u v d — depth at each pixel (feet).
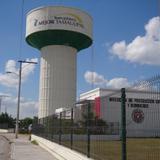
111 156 54.03
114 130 51.34
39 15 184.24
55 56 189.98
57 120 76.79
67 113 66.23
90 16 193.67
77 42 190.70
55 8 182.09
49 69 190.49
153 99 28.71
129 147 61.82
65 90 189.26
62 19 181.78
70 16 183.32
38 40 188.75
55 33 182.80
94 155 47.42
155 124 28.68
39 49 198.59
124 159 33.96
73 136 59.06
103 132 49.85
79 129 55.26
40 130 111.45
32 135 139.85
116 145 64.49
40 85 194.08
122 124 34.55
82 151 52.31
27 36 189.57
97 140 48.26
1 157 68.13
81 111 55.52
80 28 184.85
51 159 64.75
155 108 28.53
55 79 189.37
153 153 31.76
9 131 265.54
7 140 137.49
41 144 102.17
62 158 63.77
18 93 167.12
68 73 191.31
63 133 68.54
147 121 31.04
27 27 191.21
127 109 48.03
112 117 53.31
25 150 85.30
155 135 29.07
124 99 34.76
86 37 188.44
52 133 83.41
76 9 185.47
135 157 52.21
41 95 191.93
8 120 370.32
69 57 192.44
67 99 189.06
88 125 48.73
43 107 189.98
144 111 31.89
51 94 188.75
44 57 192.65
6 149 89.71
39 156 70.18
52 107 187.83
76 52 198.18
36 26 184.24
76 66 197.98
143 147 58.65
